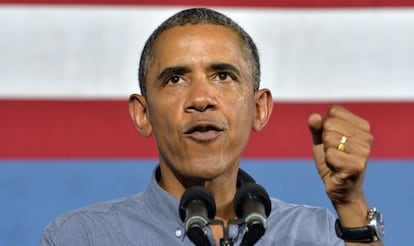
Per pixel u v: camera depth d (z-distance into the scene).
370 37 8.72
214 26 4.76
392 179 8.71
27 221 8.60
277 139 8.79
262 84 8.68
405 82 8.71
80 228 5.04
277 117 8.72
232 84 4.68
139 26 8.66
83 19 8.66
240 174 4.99
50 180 8.67
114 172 8.72
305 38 8.71
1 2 8.62
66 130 8.70
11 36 8.63
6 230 8.58
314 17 8.71
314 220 5.26
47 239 5.04
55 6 8.65
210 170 4.63
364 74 8.71
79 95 8.70
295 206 5.34
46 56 8.66
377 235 4.27
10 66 8.63
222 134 4.62
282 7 8.69
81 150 8.71
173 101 4.64
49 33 8.66
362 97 8.71
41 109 8.68
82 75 8.68
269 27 8.67
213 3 8.62
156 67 4.71
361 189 4.21
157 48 4.75
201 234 3.96
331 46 8.71
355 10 8.72
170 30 4.77
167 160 4.80
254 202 4.04
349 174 3.99
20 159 8.66
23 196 8.63
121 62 8.67
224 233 4.04
